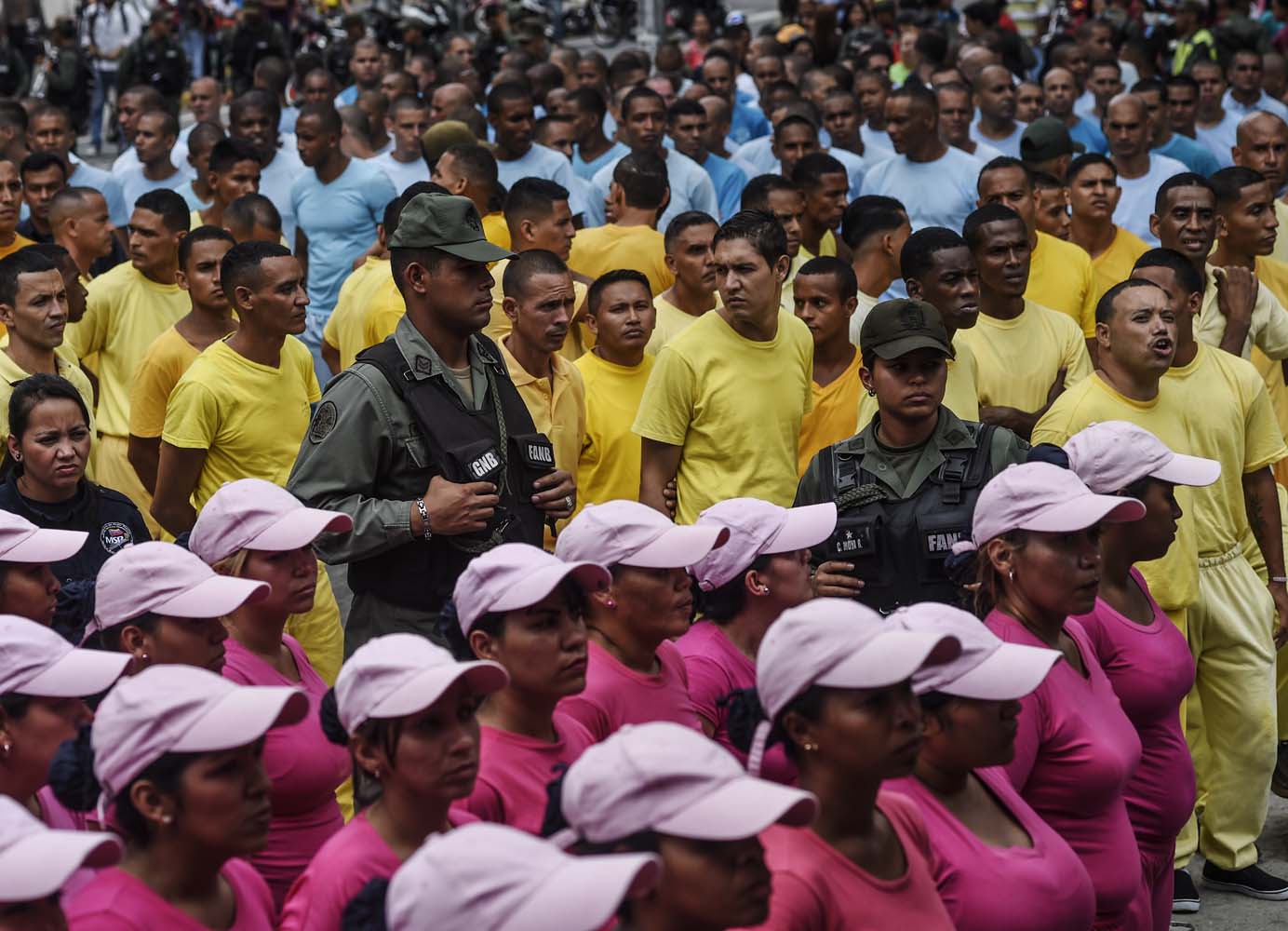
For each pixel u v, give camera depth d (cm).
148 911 538
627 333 1170
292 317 1077
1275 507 1079
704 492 1075
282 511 778
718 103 2070
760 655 559
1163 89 2092
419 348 862
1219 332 1244
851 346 1189
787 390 1084
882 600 874
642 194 1488
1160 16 3269
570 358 1380
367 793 600
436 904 425
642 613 736
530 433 891
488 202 1516
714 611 802
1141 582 847
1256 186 1370
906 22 2945
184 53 3122
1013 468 741
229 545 773
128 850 547
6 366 1124
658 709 745
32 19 3491
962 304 1092
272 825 730
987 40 2792
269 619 778
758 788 464
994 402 1177
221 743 528
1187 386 1034
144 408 1176
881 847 562
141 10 3472
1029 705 700
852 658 539
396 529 834
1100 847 720
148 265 1350
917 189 1747
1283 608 1074
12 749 640
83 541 815
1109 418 1015
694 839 462
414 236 851
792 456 1095
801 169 1536
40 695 635
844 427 1181
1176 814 820
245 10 3400
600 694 728
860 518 875
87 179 1894
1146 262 1056
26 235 1788
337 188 1778
